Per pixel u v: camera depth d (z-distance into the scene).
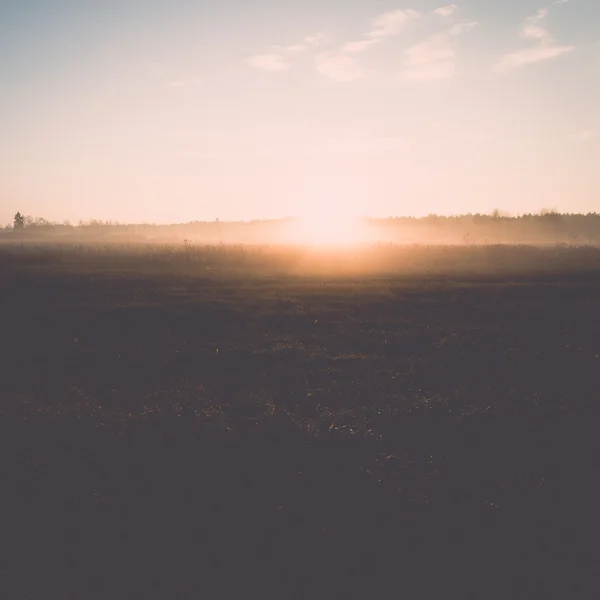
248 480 6.67
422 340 15.30
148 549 5.32
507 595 4.67
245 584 4.82
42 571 4.98
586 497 6.28
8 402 9.72
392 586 4.79
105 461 7.17
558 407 9.46
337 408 9.52
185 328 17.16
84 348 14.59
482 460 7.30
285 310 20.36
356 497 6.28
